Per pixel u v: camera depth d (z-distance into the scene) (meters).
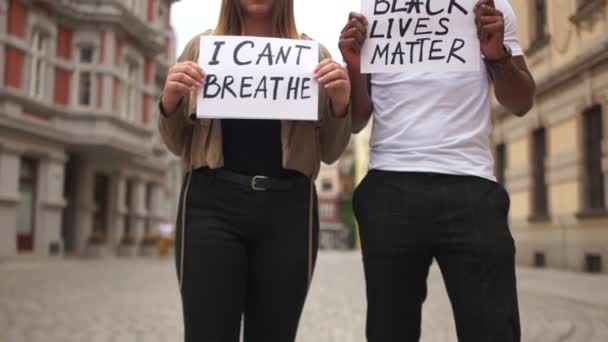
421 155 2.41
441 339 5.41
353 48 2.59
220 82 2.50
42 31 20.59
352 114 2.69
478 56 2.45
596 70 10.62
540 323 6.14
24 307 7.58
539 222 13.50
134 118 25.36
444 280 2.44
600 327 5.88
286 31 2.66
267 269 2.48
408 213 2.38
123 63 24.02
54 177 20.94
